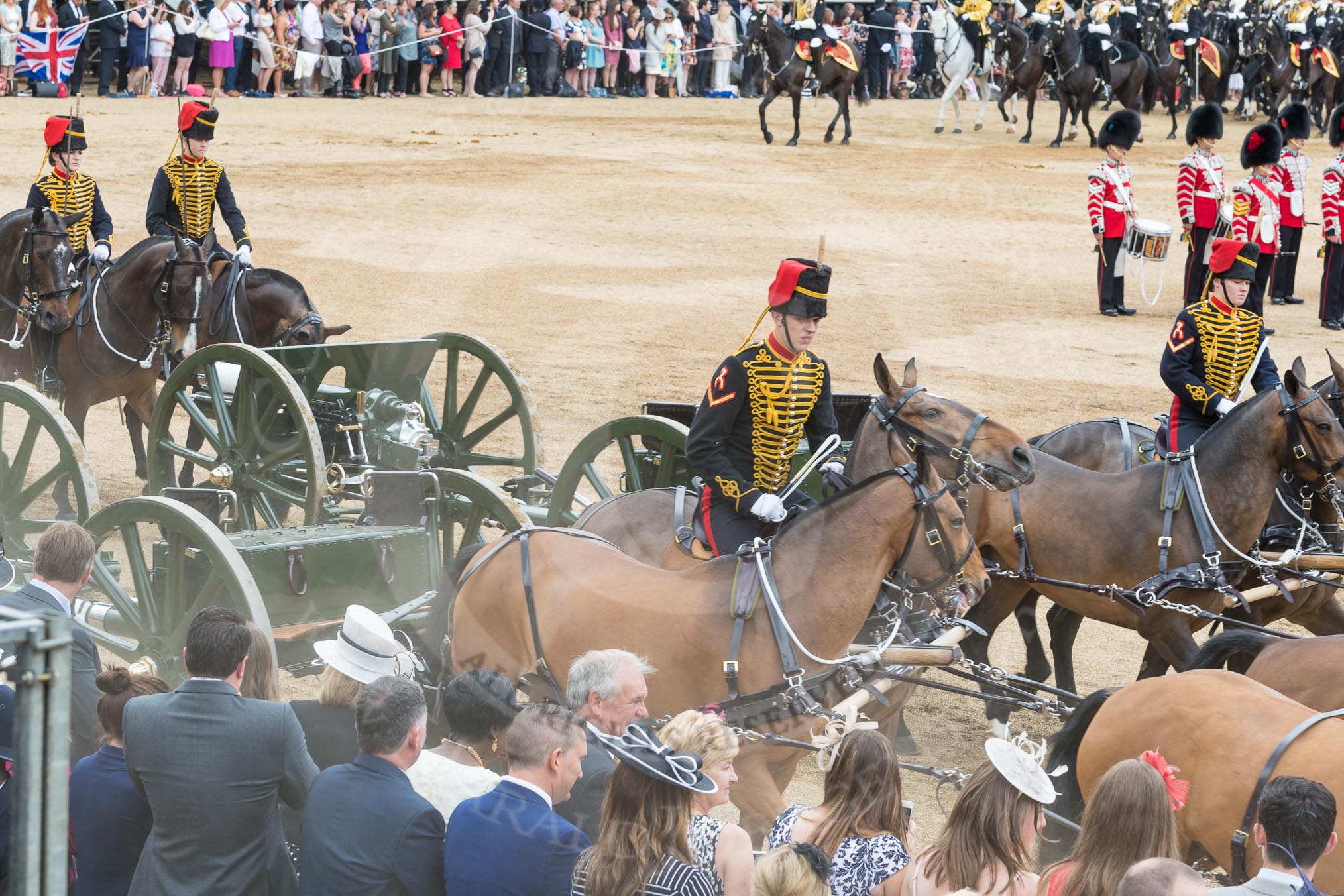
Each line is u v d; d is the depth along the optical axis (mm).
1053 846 8523
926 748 11430
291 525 13320
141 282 16016
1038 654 12742
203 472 15328
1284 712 7586
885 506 8156
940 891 6141
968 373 13594
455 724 7004
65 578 8133
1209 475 11062
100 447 18828
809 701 7969
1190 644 11133
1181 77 54375
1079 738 8703
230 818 6484
